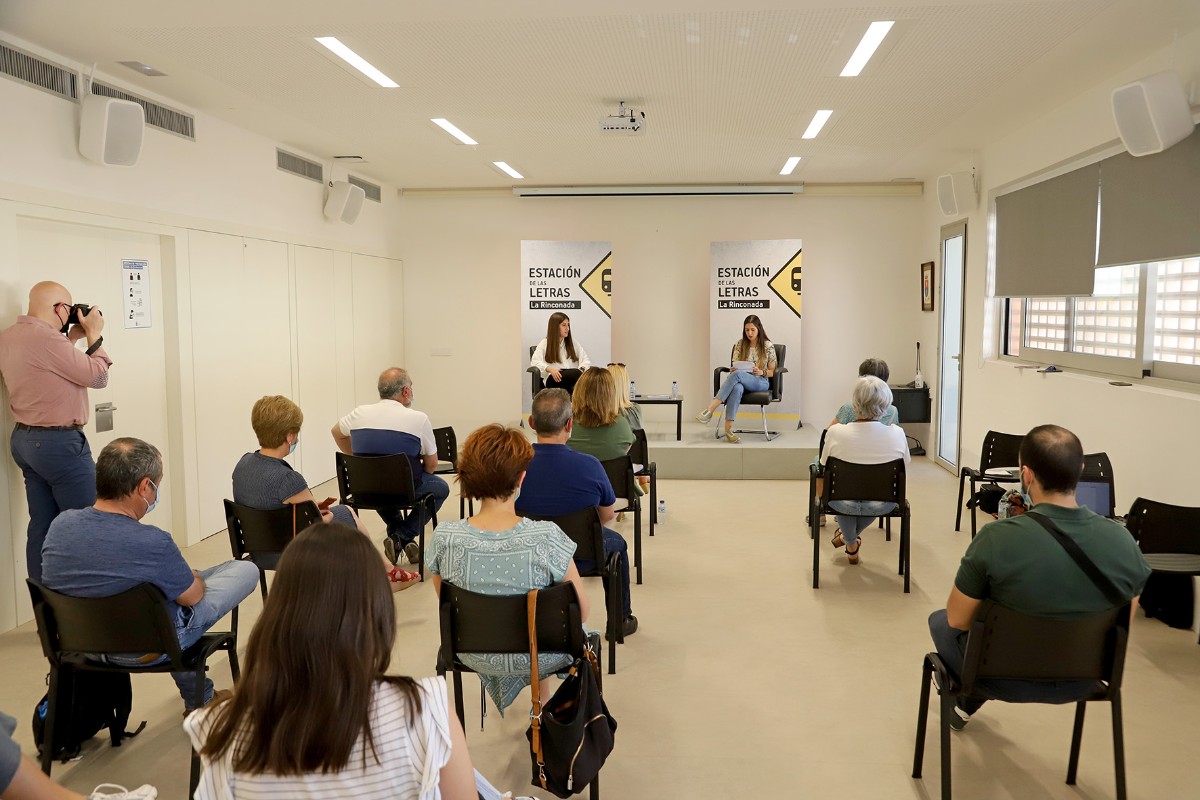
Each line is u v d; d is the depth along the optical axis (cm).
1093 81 526
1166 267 486
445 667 267
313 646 127
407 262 1030
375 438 507
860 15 399
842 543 582
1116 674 255
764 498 748
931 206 934
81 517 277
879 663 396
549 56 466
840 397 1005
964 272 804
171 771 303
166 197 571
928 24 414
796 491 777
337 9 390
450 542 264
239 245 665
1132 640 419
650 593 495
